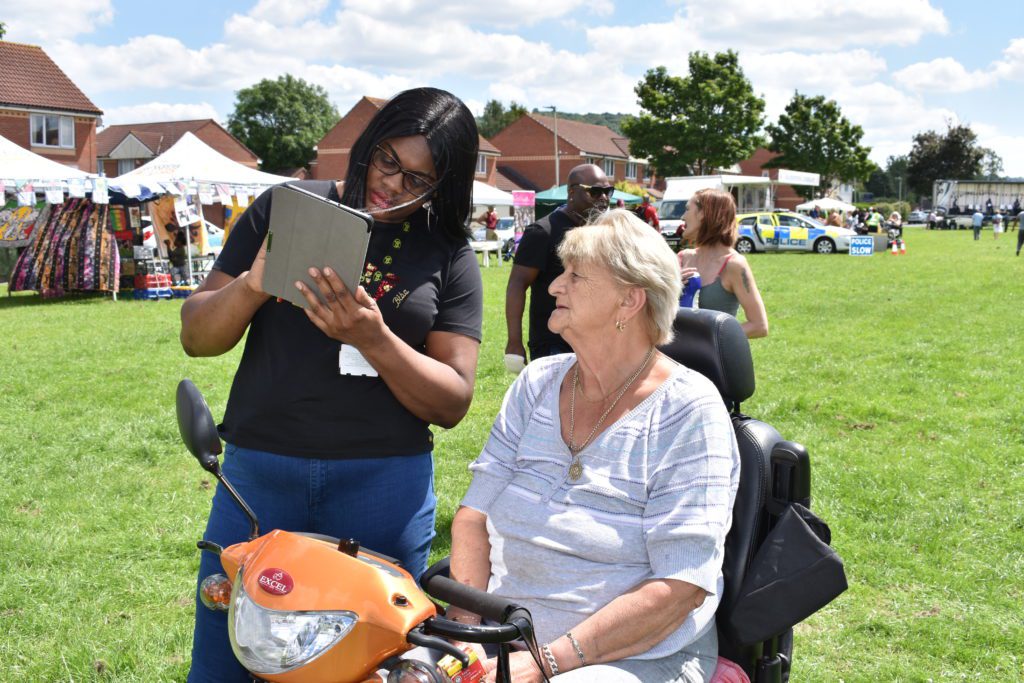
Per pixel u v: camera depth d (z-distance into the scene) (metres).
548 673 1.87
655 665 1.98
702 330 2.35
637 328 2.15
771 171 76.75
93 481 5.55
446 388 2.18
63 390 8.02
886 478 5.52
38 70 41.06
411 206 2.21
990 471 5.70
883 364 9.38
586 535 2.07
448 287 2.33
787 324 12.59
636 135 61.94
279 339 2.19
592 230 2.16
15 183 14.38
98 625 3.69
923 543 4.56
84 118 41.38
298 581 1.62
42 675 3.30
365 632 1.57
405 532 2.32
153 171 17.52
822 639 3.63
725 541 2.19
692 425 2.07
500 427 2.34
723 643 2.18
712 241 4.48
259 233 2.26
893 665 3.42
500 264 25.80
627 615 1.93
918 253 30.73
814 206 52.59
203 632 2.27
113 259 16.64
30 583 4.05
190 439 1.91
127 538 4.61
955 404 7.57
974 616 3.78
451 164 2.21
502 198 30.92
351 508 2.26
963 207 58.84
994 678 3.35
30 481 5.52
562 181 67.75
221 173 17.80
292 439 2.21
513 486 2.23
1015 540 4.58
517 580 2.15
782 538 2.12
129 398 7.70
